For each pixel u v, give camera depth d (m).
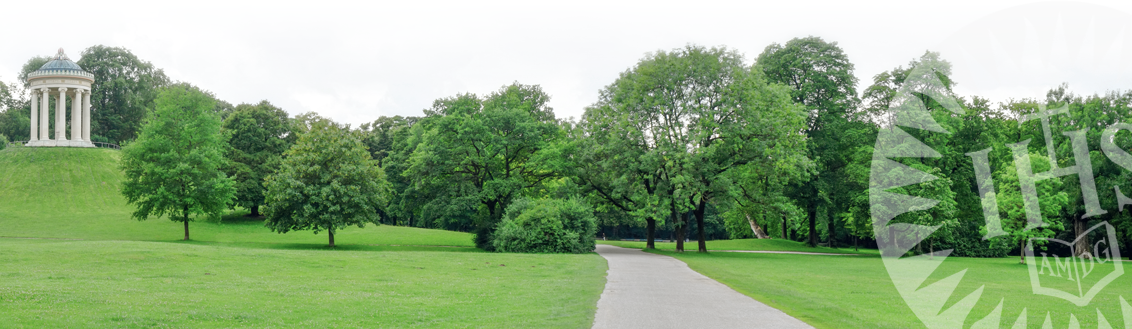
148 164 48.44
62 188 65.50
